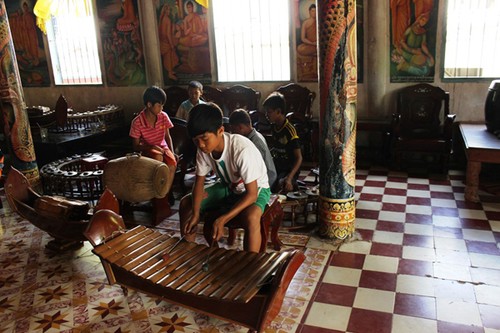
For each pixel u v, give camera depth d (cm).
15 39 907
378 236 417
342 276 349
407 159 682
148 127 494
